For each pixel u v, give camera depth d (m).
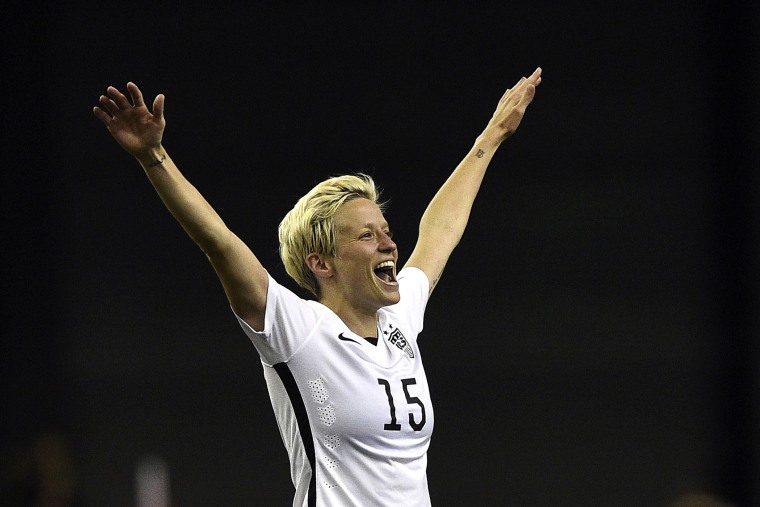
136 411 39.41
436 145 40.22
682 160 40.41
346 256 14.09
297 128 40.25
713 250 40.22
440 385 39.69
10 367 39.25
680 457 39.75
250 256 13.05
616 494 39.56
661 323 40.19
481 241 40.19
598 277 40.22
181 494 38.97
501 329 39.94
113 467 39.06
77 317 39.72
